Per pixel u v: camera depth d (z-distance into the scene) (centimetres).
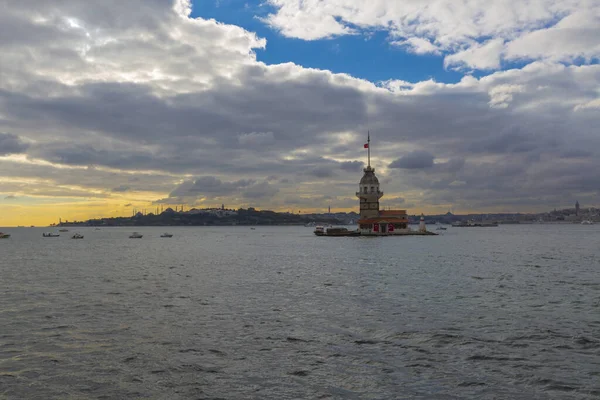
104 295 4197
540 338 2620
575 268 6300
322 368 2167
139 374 2105
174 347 2500
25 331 2853
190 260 8500
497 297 3919
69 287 4741
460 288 4441
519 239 17138
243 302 3794
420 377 2052
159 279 5425
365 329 2852
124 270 6569
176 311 3434
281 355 2356
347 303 3703
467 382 1991
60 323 3059
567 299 3812
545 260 7656
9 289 4609
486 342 2550
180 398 1852
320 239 17825
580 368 2141
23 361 2286
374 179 19250
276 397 1856
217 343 2569
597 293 4109
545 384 1961
